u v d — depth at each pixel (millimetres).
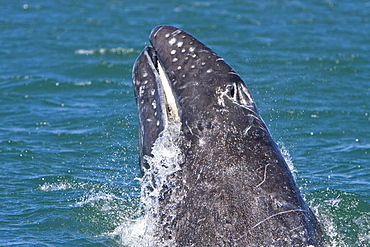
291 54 86938
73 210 37562
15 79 74625
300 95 67750
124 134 55219
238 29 106250
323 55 86500
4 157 48656
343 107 63969
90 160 48656
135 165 47625
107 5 134125
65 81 73875
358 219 35281
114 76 78250
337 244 30547
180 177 25438
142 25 111562
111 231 34719
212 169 24906
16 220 36344
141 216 35031
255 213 23969
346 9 131250
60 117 60406
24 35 103000
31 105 64875
